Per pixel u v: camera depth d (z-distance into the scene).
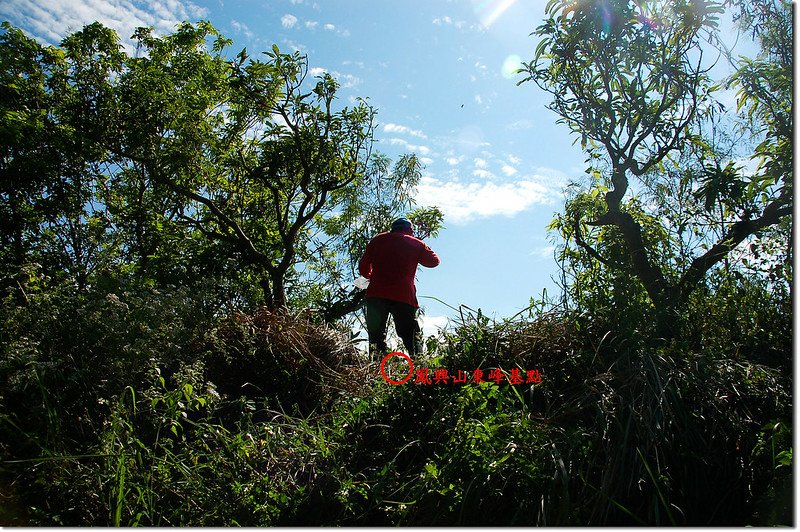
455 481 3.60
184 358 5.13
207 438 4.39
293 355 5.78
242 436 4.18
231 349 5.63
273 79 9.35
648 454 3.65
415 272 7.13
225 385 5.43
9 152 9.46
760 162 5.80
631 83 5.89
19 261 8.60
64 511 3.66
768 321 5.09
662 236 6.14
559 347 4.75
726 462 3.80
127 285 5.19
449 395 4.53
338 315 9.06
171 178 10.06
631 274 5.76
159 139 10.09
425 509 3.59
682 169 6.33
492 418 3.79
